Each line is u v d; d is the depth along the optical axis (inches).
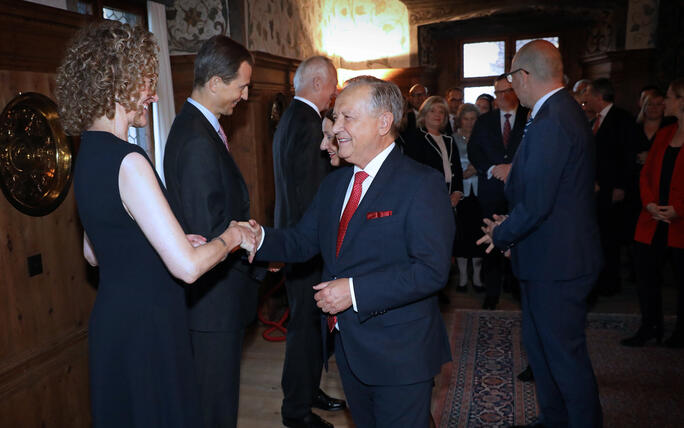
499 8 253.0
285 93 196.1
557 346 86.9
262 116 176.2
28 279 96.1
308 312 102.1
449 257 62.5
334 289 61.7
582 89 187.9
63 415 103.9
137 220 53.8
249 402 120.1
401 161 66.1
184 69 159.5
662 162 129.3
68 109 54.6
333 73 105.1
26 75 95.0
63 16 100.3
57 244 102.6
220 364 81.8
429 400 65.0
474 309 174.4
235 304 82.1
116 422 57.1
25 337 95.7
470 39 301.3
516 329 155.7
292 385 103.7
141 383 56.0
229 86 80.4
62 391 103.6
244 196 84.3
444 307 178.5
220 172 78.2
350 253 64.9
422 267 60.4
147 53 55.2
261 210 175.3
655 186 131.0
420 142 165.3
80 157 55.3
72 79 53.8
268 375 134.0
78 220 107.6
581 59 270.8
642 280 137.7
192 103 81.6
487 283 172.4
